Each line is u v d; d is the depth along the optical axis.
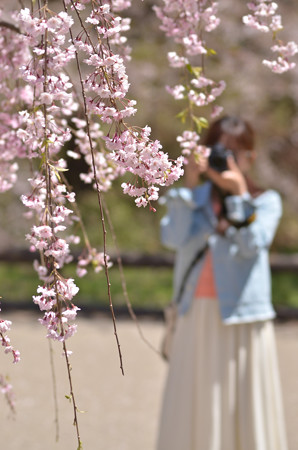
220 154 3.60
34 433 5.31
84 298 10.11
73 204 2.48
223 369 3.66
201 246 3.77
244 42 11.47
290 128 12.98
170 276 11.70
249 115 12.10
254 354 3.70
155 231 13.56
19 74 2.36
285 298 10.62
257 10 2.15
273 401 3.78
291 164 13.69
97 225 13.02
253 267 3.71
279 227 14.06
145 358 7.34
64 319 1.62
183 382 3.72
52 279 1.67
